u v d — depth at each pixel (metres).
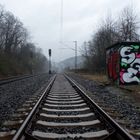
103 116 8.81
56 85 26.30
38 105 11.05
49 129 7.57
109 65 25.73
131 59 21.89
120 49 21.94
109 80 25.83
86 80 35.38
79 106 11.93
